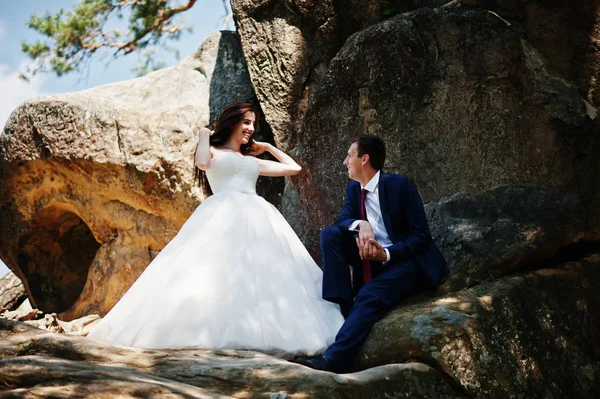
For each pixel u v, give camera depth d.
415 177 5.19
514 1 5.50
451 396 3.71
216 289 4.09
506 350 4.01
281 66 6.41
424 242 4.32
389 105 5.29
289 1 6.41
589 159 4.87
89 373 3.03
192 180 6.88
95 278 7.69
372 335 3.99
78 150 7.24
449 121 5.14
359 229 4.34
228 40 7.56
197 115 7.06
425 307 4.14
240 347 3.88
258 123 6.88
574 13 5.45
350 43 5.49
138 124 7.14
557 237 4.63
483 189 5.00
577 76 5.41
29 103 7.59
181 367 3.50
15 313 9.23
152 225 7.27
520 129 4.99
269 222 4.57
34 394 2.78
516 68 5.04
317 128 5.55
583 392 4.27
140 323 4.05
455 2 5.61
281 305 4.14
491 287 4.32
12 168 7.71
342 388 3.32
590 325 4.53
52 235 8.34
